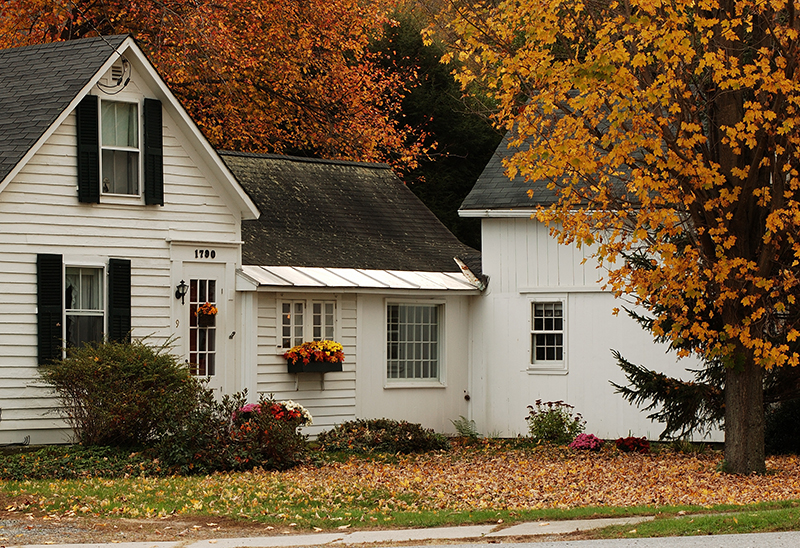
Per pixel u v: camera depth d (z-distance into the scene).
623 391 19.11
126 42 18.89
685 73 14.86
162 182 19.55
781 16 15.76
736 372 16.11
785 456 18.64
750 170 14.96
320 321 21.80
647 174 14.70
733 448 16.19
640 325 21.91
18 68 19.42
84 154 18.48
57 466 15.42
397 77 34.34
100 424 16.59
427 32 15.48
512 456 19.19
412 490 14.67
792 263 15.52
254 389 20.50
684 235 18.36
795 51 14.40
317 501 13.59
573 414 22.69
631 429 21.97
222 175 20.33
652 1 13.38
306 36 31.31
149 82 19.44
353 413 22.17
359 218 24.75
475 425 24.08
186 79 29.67
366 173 26.53
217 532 11.43
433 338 23.97
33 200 17.91
